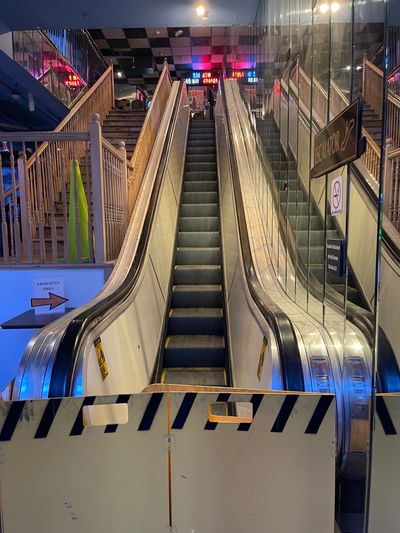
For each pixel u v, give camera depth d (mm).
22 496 1143
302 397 1150
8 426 1130
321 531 1157
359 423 1324
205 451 1169
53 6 4910
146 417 1160
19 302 3080
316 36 2234
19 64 6965
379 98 1207
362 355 1420
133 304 2658
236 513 1175
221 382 3078
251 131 5562
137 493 1172
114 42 13875
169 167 5266
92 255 3162
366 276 1646
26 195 3072
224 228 4582
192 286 4152
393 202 1792
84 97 6836
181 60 15586
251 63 5781
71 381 1424
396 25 1226
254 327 2320
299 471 1162
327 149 1694
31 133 2984
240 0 4871
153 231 3734
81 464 1153
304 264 2531
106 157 3201
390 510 1164
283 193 3252
